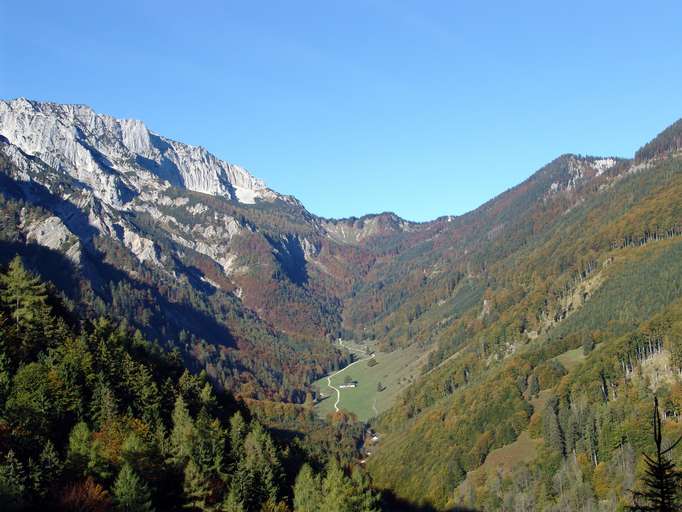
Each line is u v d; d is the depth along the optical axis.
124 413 104.81
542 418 157.38
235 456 106.81
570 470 134.75
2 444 79.94
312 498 100.94
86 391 104.62
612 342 178.12
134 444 88.31
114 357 120.06
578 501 124.25
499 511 136.62
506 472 148.12
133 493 78.31
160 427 102.25
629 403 144.12
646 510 31.72
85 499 75.44
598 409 146.88
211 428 108.75
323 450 198.00
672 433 128.38
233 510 89.94
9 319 114.12
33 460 79.69
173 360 159.25
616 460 128.12
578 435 144.12
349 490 100.25
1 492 68.88
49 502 75.06
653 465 31.97
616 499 118.31
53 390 95.62
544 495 134.12
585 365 171.50
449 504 149.00
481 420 176.75
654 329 168.50
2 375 92.50
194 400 132.12
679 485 31.19
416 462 178.88
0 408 86.88
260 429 123.19
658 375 154.25
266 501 99.88
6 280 118.94
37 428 87.94
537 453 149.62
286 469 121.12
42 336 115.38
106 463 85.25
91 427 97.44
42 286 122.12
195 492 91.19
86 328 141.00
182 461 96.69
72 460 82.75
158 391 118.31
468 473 160.12
